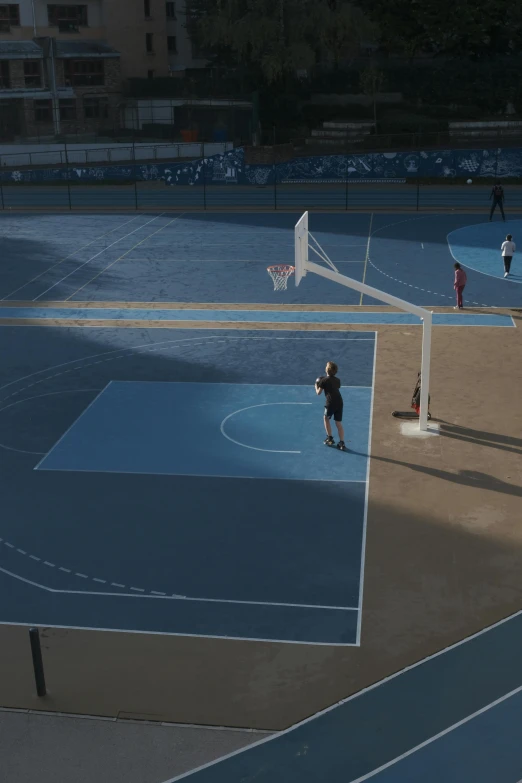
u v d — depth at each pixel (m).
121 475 15.45
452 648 10.73
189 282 29.16
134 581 12.31
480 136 56.72
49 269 31.36
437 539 13.20
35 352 22.22
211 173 53.41
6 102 62.66
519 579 12.14
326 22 57.94
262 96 61.84
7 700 9.97
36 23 65.38
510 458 15.78
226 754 9.13
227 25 57.94
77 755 9.14
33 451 16.44
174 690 10.10
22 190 53.00
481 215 40.75
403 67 64.06
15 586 12.25
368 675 10.29
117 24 68.06
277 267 28.11
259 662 10.55
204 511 14.17
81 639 11.08
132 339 23.14
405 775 8.83
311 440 16.70
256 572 12.46
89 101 66.69
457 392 18.84
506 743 9.23
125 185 54.38
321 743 9.27
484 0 60.56
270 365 20.88
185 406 18.45
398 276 29.17
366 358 21.17
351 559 12.71
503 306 25.34
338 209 43.00
